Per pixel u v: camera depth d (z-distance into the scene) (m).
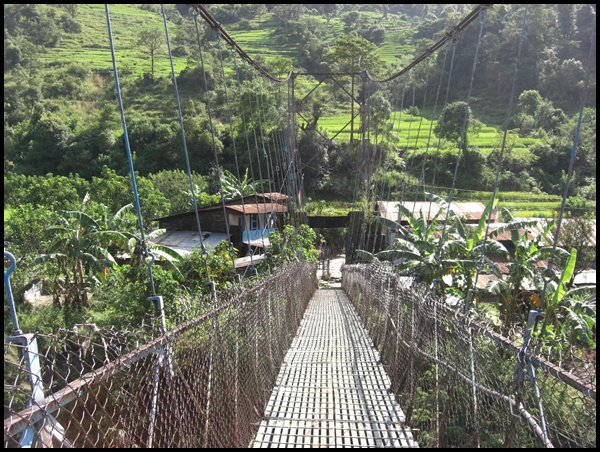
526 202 24.06
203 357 2.85
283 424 3.57
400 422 3.56
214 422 2.82
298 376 4.84
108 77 41.59
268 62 39.12
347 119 39.38
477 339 3.06
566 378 2.02
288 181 19.22
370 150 20.11
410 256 9.68
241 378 3.56
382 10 82.44
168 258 10.03
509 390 2.59
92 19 57.53
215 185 26.17
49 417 1.67
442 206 11.33
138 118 33.59
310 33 56.78
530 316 2.98
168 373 2.40
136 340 2.37
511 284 9.40
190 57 42.09
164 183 24.91
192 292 8.93
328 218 22.72
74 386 1.73
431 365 3.72
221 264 9.80
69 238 11.46
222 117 34.72
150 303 7.40
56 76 39.97
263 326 4.48
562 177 26.06
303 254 13.45
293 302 7.45
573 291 8.16
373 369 5.06
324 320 8.90
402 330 4.42
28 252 13.72
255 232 17.83
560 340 6.84
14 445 1.50
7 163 29.84
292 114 19.95
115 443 2.03
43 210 14.65
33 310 11.45
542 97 34.12
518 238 9.57
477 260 9.22
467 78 37.34
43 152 30.78
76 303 11.33
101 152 31.36
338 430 3.46
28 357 1.71
